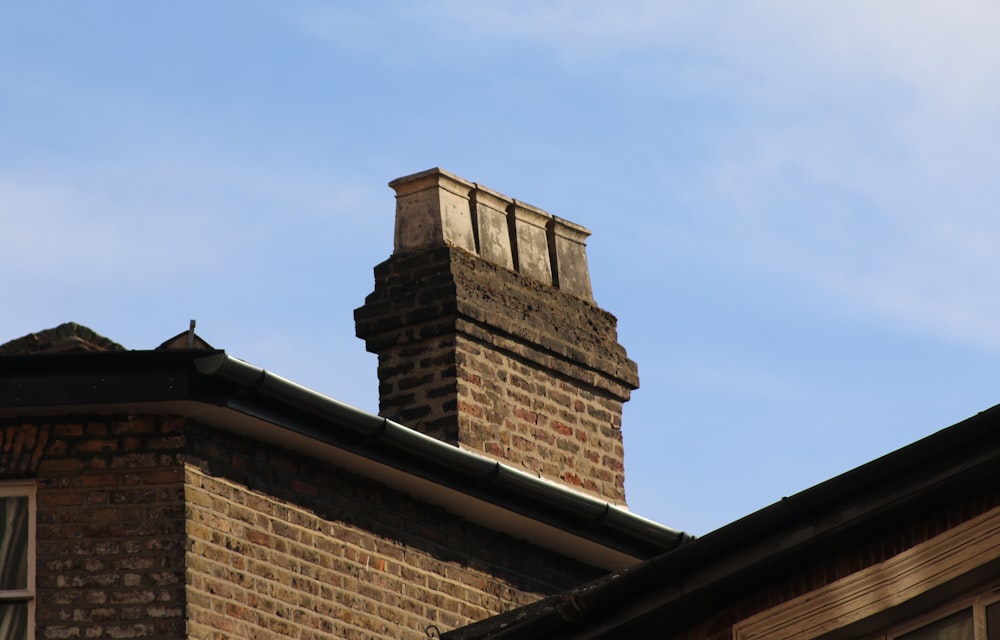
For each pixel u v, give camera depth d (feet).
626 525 89.15
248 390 77.00
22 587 76.02
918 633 62.34
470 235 98.94
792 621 64.69
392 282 96.84
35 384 76.07
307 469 81.51
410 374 93.91
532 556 89.76
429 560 85.10
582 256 103.91
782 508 63.10
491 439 93.04
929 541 61.82
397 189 99.71
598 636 68.13
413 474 83.05
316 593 80.12
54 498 76.84
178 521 76.64
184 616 75.51
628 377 101.24
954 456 60.13
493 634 71.31
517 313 96.99
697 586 65.67
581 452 97.35
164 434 77.56
